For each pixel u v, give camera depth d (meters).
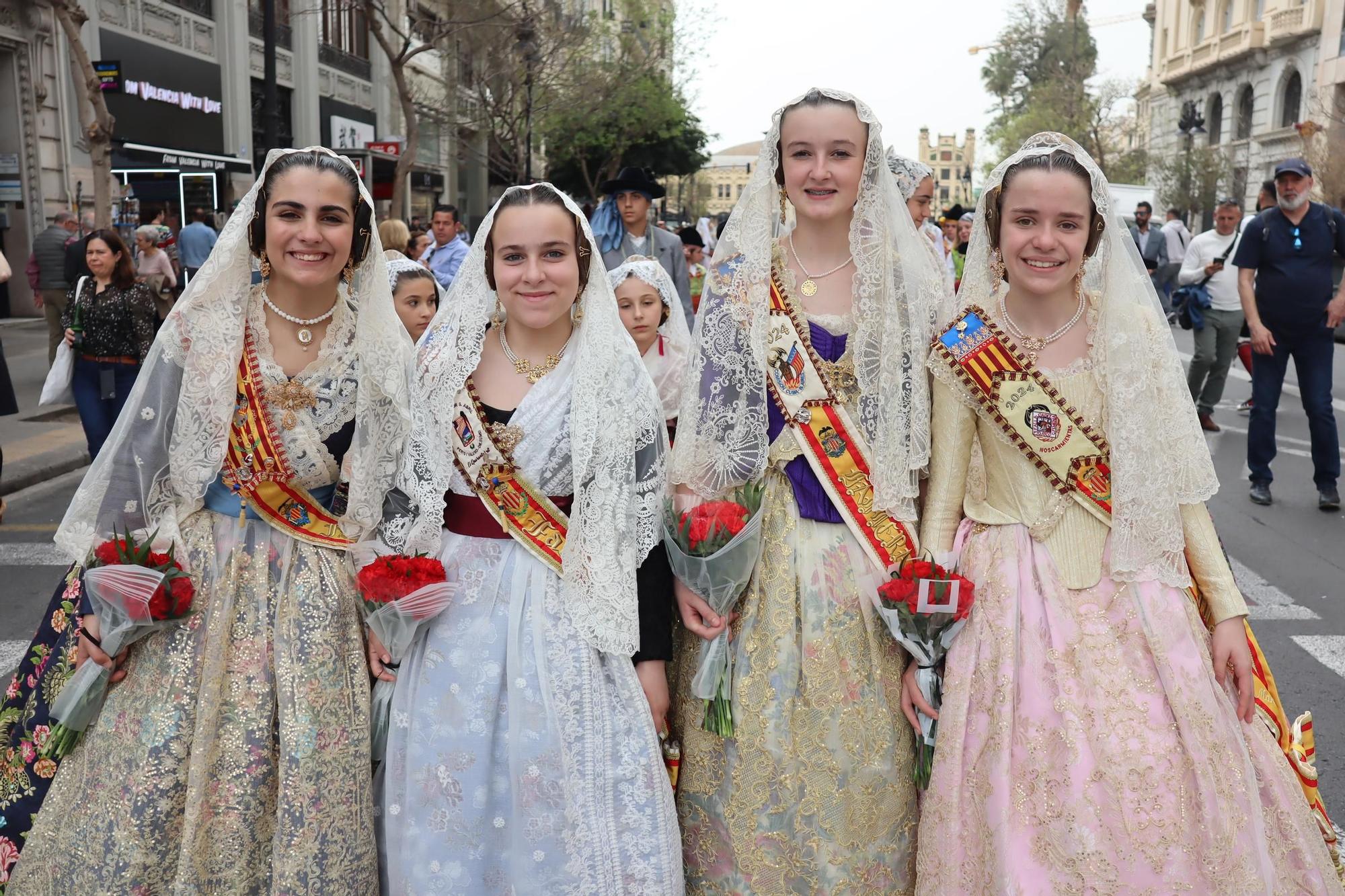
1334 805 3.35
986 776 2.34
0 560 5.97
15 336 14.70
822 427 2.54
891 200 2.53
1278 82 40.59
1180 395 2.45
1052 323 2.51
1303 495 7.23
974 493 2.61
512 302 2.43
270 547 2.46
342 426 2.53
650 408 2.52
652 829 2.39
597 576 2.40
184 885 2.24
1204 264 9.13
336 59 25.09
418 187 29.09
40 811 2.42
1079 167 2.40
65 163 16.34
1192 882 2.22
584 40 25.20
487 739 2.36
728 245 2.60
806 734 2.46
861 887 2.46
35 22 15.54
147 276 11.68
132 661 2.40
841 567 2.52
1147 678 2.34
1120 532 2.38
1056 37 55.31
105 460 2.43
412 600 2.31
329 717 2.37
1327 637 4.80
